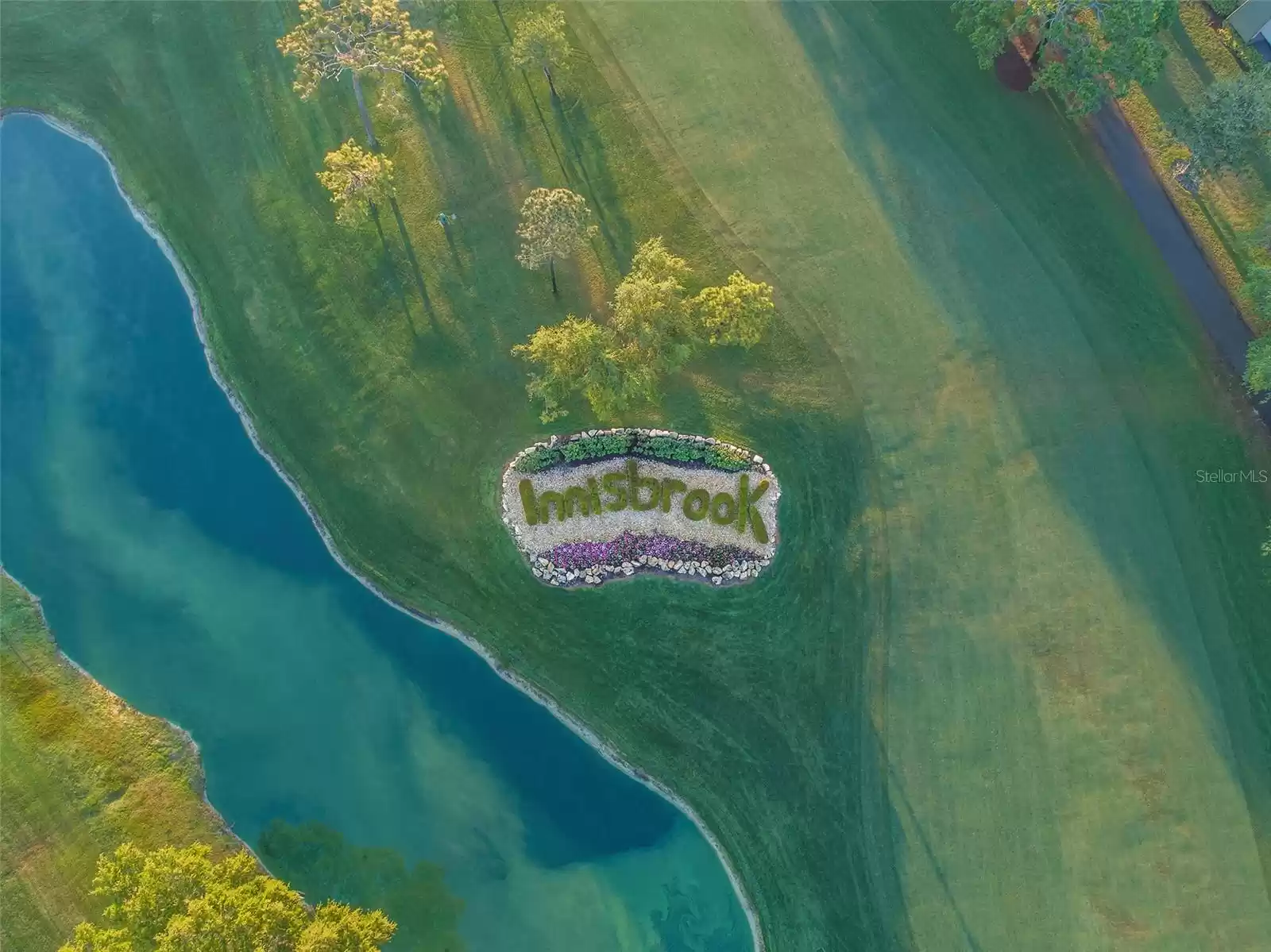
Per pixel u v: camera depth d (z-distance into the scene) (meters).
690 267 46.88
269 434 45.56
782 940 39.56
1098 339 45.38
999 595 42.44
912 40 49.97
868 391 45.06
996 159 48.00
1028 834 39.88
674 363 42.34
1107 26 43.62
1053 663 41.66
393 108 46.25
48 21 51.41
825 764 40.94
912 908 39.38
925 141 48.44
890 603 42.50
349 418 45.22
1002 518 43.31
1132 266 46.34
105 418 46.41
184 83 50.34
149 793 40.94
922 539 43.16
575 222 42.38
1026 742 40.81
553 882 40.69
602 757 41.81
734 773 41.09
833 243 47.09
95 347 47.41
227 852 40.41
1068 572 42.62
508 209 47.66
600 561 42.75
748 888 40.06
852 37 50.19
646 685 41.97
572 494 43.34
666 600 42.50
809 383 45.19
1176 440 44.00
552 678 42.22
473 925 40.25
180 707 42.62
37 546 44.75
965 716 41.19
